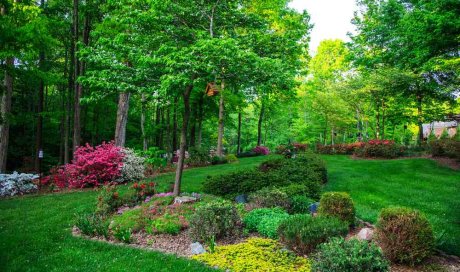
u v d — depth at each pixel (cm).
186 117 931
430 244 564
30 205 1001
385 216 593
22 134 2369
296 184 955
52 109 2611
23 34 1086
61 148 2028
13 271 516
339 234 584
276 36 927
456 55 1311
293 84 845
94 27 1589
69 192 1227
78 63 1566
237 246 614
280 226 630
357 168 1493
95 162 1282
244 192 963
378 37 2047
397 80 1825
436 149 1677
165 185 1170
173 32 878
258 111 3216
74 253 594
